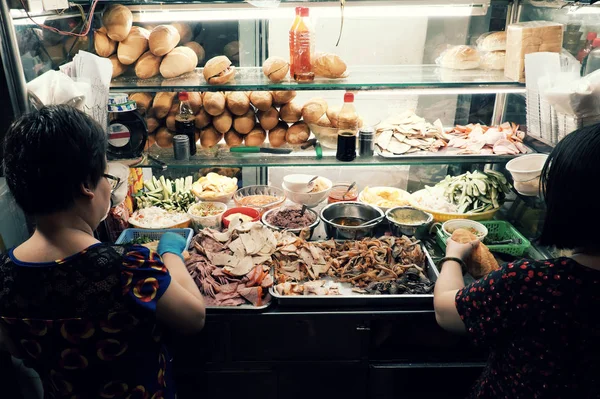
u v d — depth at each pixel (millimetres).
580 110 1777
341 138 2221
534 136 2113
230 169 2686
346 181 2748
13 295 1080
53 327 1087
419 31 2395
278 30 2402
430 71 2289
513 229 2256
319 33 2406
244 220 2232
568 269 1046
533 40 2035
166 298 1184
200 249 2039
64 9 1974
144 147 2197
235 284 1913
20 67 1667
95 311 1081
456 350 1987
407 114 2492
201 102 2281
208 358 1907
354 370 1936
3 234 1671
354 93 2320
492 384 1239
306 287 1882
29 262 1078
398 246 2094
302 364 1922
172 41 2113
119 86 2061
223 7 2215
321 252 2070
